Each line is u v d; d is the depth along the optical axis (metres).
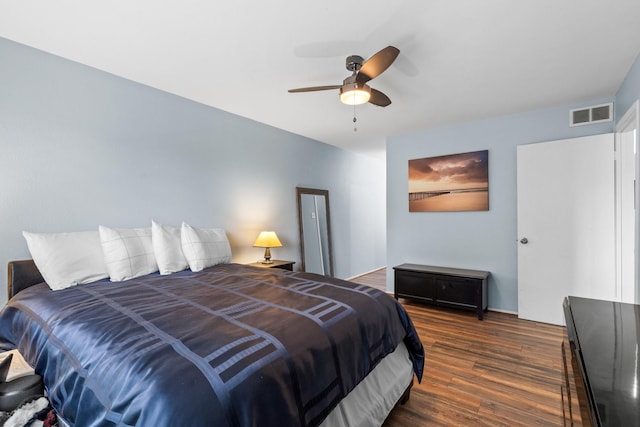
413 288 3.84
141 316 1.34
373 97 2.35
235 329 1.20
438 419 1.74
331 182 5.15
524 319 3.35
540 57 2.27
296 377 1.07
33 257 1.96
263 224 3.91
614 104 2.96
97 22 1.87
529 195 3.31
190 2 1.69
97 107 2.47
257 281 2.08
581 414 0.78
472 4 1.70
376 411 1.54
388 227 4.54
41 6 1.72
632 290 2.82
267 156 3.96
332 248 5.14
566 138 3.22
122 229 2.36
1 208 2.04
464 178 3.84
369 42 2.07
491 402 1.89
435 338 2.86
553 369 2.28
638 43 2.08
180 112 3.02
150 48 2.17
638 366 0.82
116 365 0.99
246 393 0.91
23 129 2.12
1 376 1.45
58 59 2.28
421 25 1.89
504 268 3.61
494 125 3.64
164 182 2.90
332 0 1.67
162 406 0.81
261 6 1.72
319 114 3.55
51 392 1.25
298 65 2.40
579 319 1.19
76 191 2.36
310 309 1.48
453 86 2.76
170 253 2.45
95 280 2.08
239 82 2.71
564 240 3.13
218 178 3.38
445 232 4.03
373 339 1.55
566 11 1.75
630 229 2.84
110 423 0.88
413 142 4.29
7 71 2.06
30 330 1.54
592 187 2.99
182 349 1.03
